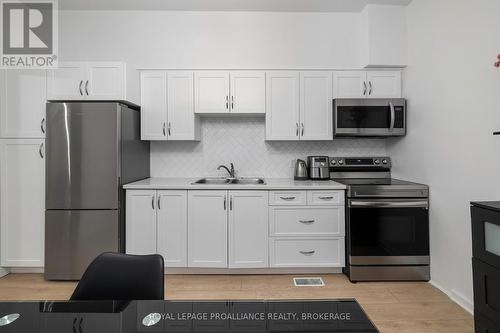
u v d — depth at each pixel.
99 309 1.00
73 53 3.20
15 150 2.76
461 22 2.19
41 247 2.78
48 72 2.78
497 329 1.43
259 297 2.38
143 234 2.76
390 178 3.26
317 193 2.76
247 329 0.88
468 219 2.15
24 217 2.77
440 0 2.45
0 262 2.77
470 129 2.11
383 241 2.65
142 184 2.79
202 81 3.05
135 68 3.02
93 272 1.21
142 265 1.22
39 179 2.77
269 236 2.77
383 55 3.02
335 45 3.25
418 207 2.64
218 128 3.38
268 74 3.06
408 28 3.00
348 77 3.09
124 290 1.19
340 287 2.56
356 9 3.17
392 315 2.10
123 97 2.81
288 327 0.89
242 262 2.76
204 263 2.77
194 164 3.39
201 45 3.23
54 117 2.65
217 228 2.77
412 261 2.66
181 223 2.77
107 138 2.65
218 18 3.24
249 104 3.06
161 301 1.06
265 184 2.83
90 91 2.80
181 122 3.05
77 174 2.65
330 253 2.77
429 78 2.61
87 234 2.65
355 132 2.98
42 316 0.95
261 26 3.25
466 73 2.14
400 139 3.12
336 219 2.76
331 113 3.08
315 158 3.19
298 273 2.84
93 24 3.21
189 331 0.87
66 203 2.65
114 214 2.65
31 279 2.73
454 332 1.90
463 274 2.21
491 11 1.91
